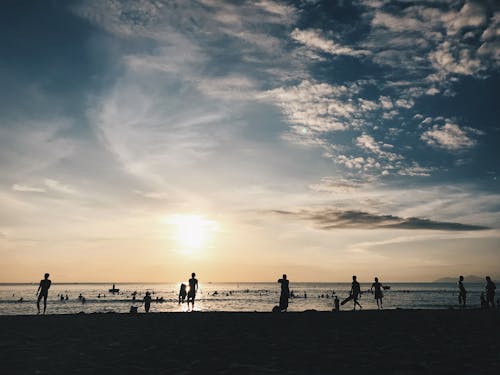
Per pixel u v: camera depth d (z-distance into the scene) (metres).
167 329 13.55
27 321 16.12
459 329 13.19
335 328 13.62
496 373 6.81
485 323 15.00
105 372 7.17
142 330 13.31
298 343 10.39
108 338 11.46
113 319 17.16
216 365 7.74
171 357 8.59
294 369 7.33
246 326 14.34
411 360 8.02
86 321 16.30
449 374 6.77
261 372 7.11
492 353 8.74
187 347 9.88
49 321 16.17
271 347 9.81
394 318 17.14
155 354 8.95
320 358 8.36
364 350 9.27
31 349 9.59
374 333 12.28
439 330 12.94
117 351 9.34
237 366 7.63
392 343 10.29
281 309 21.42
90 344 10.38
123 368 7.51
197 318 17.61
